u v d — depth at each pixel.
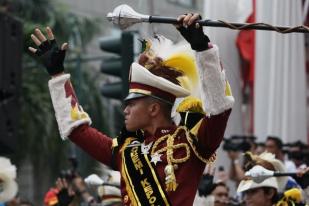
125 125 12.94
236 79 29.73
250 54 30.38
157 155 12.38
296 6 29.45
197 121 12.53
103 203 23.17
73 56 64.94
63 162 60.53
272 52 29.52
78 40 67.19
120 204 23.00
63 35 65.25
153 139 12.55
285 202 18.08
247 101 33.41
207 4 30.67
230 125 29.83
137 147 12.63
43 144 60.62
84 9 82.00
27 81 60.81
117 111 52.56
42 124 60.62
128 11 12.22
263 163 18.59
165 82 12.48
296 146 26.50
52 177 61.19
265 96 29.84
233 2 30.62
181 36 13.06
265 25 12.14
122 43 27.98
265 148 25.95
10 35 27.23
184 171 12.24
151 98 12.55
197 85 12.66
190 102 12.59
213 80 11.77
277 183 18.41
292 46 29.47
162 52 12.88
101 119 63.56
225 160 29.20
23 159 60.22
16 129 27.23
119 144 12.96
